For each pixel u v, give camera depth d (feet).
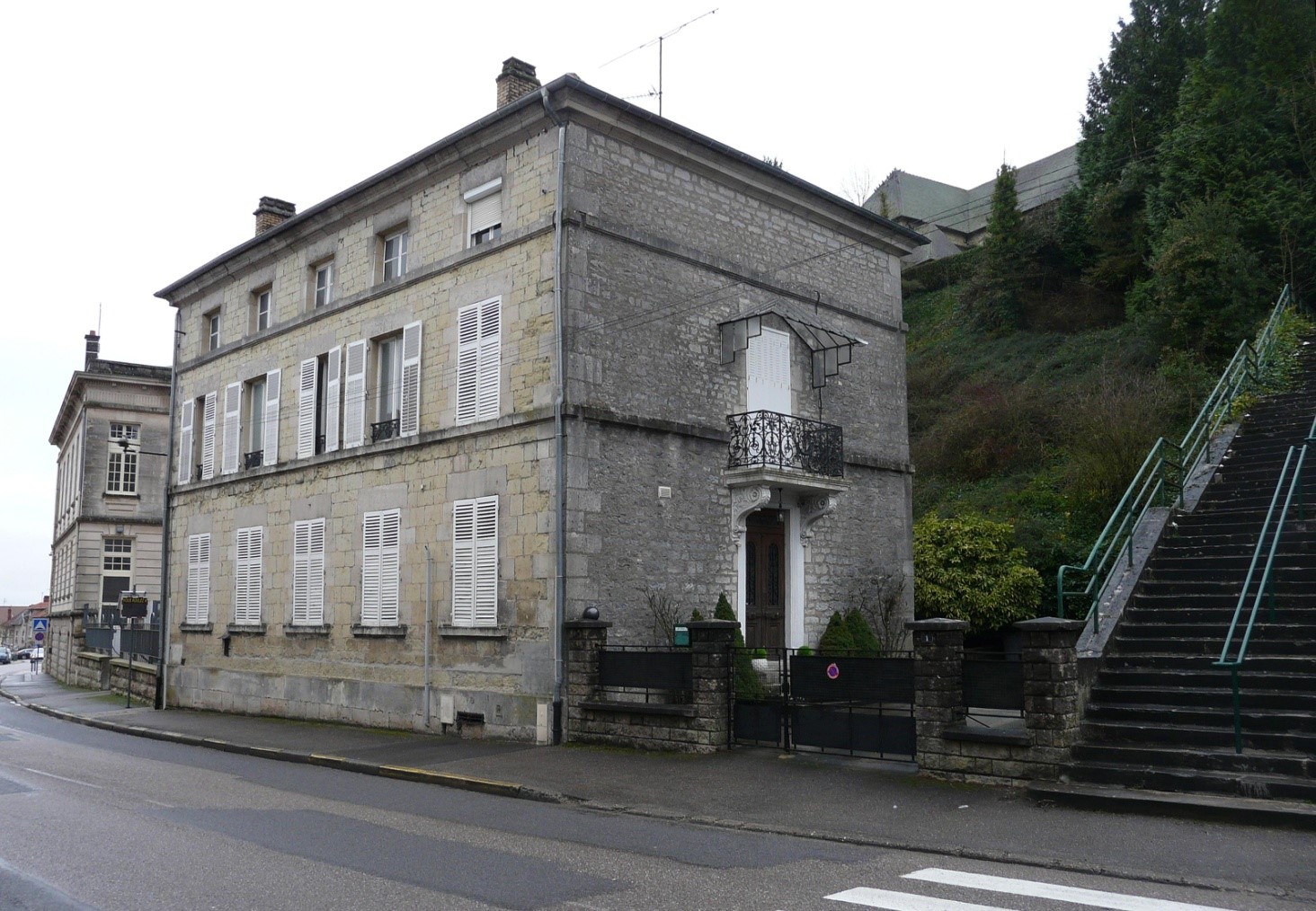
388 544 56.34
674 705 42.55
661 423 50.70
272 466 66.39
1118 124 103.96
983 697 34.32
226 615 70.18
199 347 77.77
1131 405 69.31
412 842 27.53
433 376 55.06
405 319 57.47
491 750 44.98
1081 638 38.01
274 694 64.23
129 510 131.23
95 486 129.59
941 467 89.25
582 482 47.32
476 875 23.57
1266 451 49.24
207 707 71.20
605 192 50.14
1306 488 44.09
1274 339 63.52
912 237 66.74
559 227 48.11
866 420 63.00
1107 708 33.68
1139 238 93.76
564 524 46.44
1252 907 20.71
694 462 52.34
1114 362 84.07
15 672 162.91
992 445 86.02
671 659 42.78
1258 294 74.49
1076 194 106.42
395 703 54.65
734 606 53.06
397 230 60.18
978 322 110.52
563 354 47.50
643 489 49.83
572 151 48.98
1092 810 29.37
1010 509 75.10
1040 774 32.04
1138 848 25.29
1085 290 102.37
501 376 50.65
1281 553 39.52
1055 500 73.26
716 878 23.36
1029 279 107.45
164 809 33.01
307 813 32.30
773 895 21.77
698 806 32.45
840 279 62.80
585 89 48.08
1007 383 93.86
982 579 64.03
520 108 49.62
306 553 62.80
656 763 39.75
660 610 49.52
